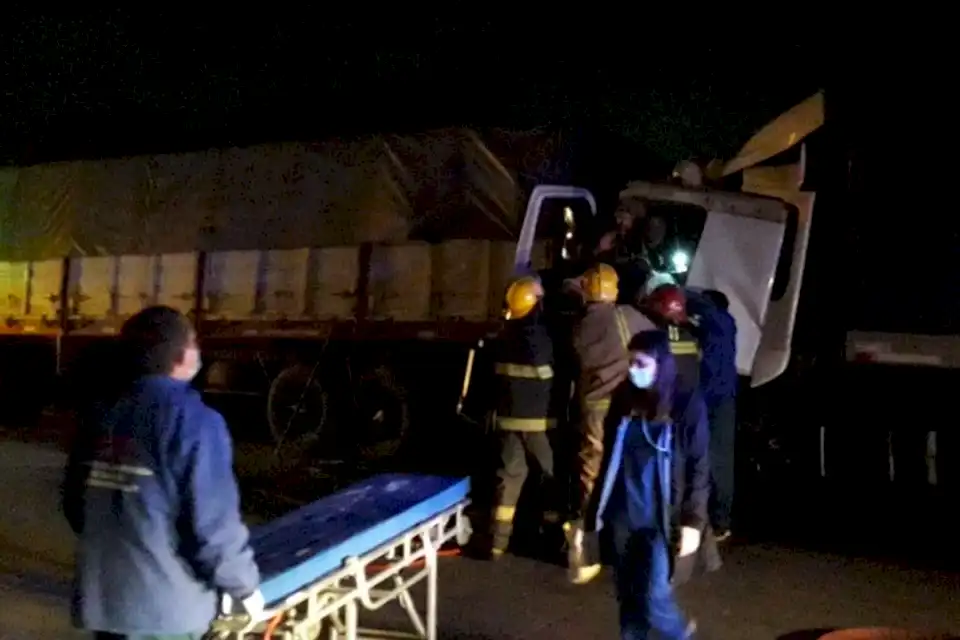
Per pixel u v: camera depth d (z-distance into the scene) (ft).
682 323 21.72
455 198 31.76
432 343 33.86
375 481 17.88
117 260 40.14
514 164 31.07
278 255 35.88
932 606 20.99
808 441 28.48
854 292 27.53
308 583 12.84
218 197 37.06
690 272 28.58
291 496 31.22
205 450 10.32
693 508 14.83
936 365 26.40
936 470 26.78
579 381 21.44
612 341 21.29
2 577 22.74
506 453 23.91
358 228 33.55
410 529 15.94
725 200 28.50
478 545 24.40
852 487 28.04
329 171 34.40
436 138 32.27
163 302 38.91
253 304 36.47
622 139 32.86
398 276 33.14
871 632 18.35
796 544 25.99
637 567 14.82
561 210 30.73
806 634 19.25
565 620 19.79
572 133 30.81
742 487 29.76
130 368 10.84
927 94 26.76
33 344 47.01
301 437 37.63
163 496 10.37
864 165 27.45
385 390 35.47
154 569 10.36
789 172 28.60
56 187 41.63
